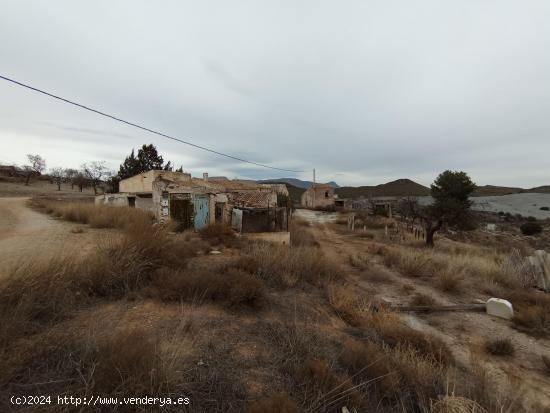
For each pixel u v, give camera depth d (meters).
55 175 64.12
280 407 2.48
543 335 5.85
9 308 3.28
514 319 6.49
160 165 44.06
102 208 16.48
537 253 10.14
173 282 5.25
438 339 5.06
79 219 14.91
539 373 4.48
